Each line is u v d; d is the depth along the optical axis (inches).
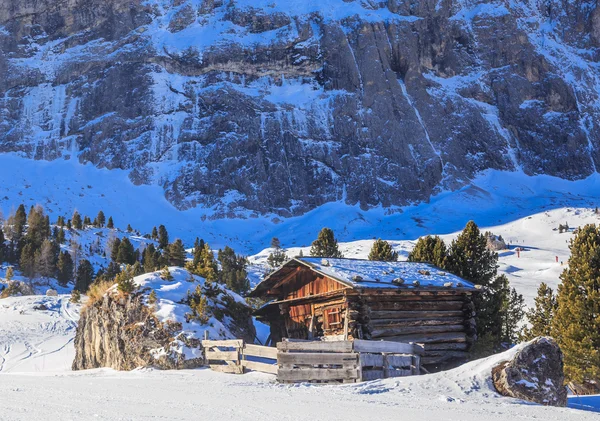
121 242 3432.6
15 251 3275.1
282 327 1095.0
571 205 6761.8
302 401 459.8
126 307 1000.2
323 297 967.6
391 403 454.0
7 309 2059.5
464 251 1120.2
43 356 1446.9
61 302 2185.0
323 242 1515.7
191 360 867.4
